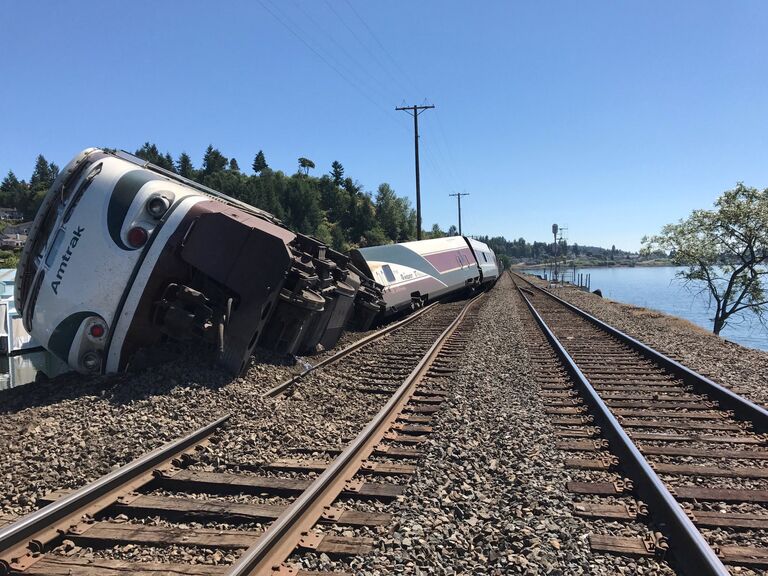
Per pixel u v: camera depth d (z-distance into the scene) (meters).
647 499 4.46
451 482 4.90
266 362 9.15
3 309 9.31
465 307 23.88
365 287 15.76
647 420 7.06
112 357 7.98
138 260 7.92
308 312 9.47
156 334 8.17
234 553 3.63
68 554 3.65
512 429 6.45
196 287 8.29
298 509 3.91
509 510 4.36
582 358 11.77
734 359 12.04
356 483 4.80
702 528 4.10
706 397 8.16
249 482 4.77
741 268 28.25
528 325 18.25
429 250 25.98
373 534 3.93
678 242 29.70
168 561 3.58
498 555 3.71
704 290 30.73
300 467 5.18
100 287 7.90
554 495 4.63
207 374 7.79
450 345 13.33
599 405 7.00
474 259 33.41
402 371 9.97
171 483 4.85
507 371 10.12
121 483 4.59
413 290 21.78
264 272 8.08
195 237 7.99
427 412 7.36
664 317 24.73
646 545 3.79
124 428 5.95
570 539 3.90
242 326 8.06
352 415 7.14
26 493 4.55
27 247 8.73
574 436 6.29
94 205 8.10
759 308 28.03
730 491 4.70
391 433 6.29
